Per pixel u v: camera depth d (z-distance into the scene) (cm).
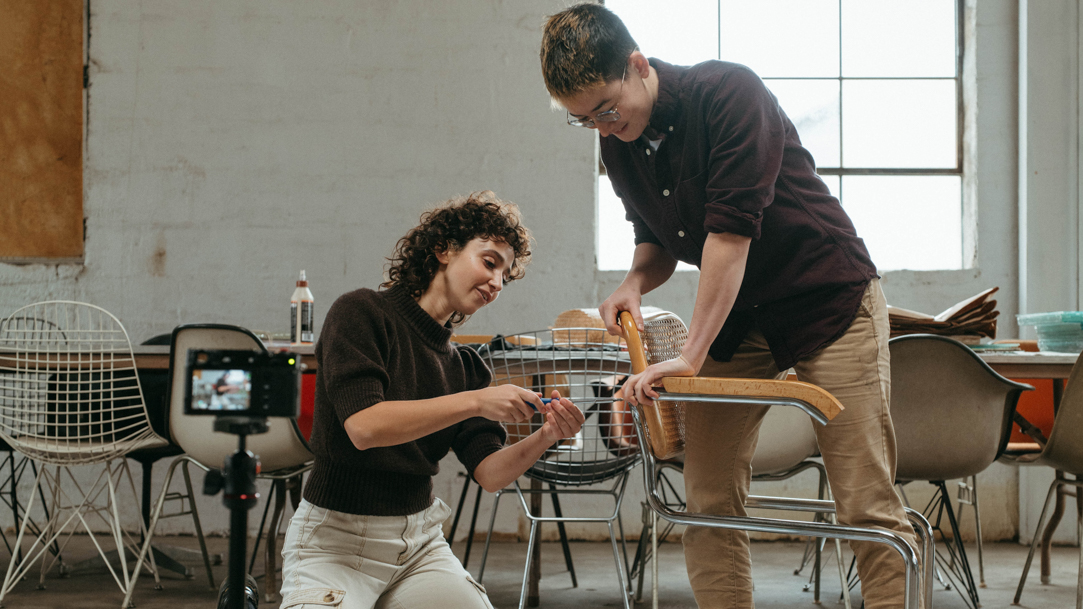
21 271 366
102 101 371
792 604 256
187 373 74
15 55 371
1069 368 235
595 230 375
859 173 387
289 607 109
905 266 385
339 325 117
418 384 125
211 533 354
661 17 388
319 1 376
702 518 121
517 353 202
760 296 141
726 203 127
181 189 370
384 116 374
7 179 369
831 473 138
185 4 373
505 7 378
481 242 124
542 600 259
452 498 359
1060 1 371
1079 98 369
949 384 214
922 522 132
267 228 370
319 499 119
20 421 229
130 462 356
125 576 238
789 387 108
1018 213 375
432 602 119
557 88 130
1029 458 239
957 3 389
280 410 73
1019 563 319
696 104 136
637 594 258
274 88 373
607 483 362
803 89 388
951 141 387
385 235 371
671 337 155
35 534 346
